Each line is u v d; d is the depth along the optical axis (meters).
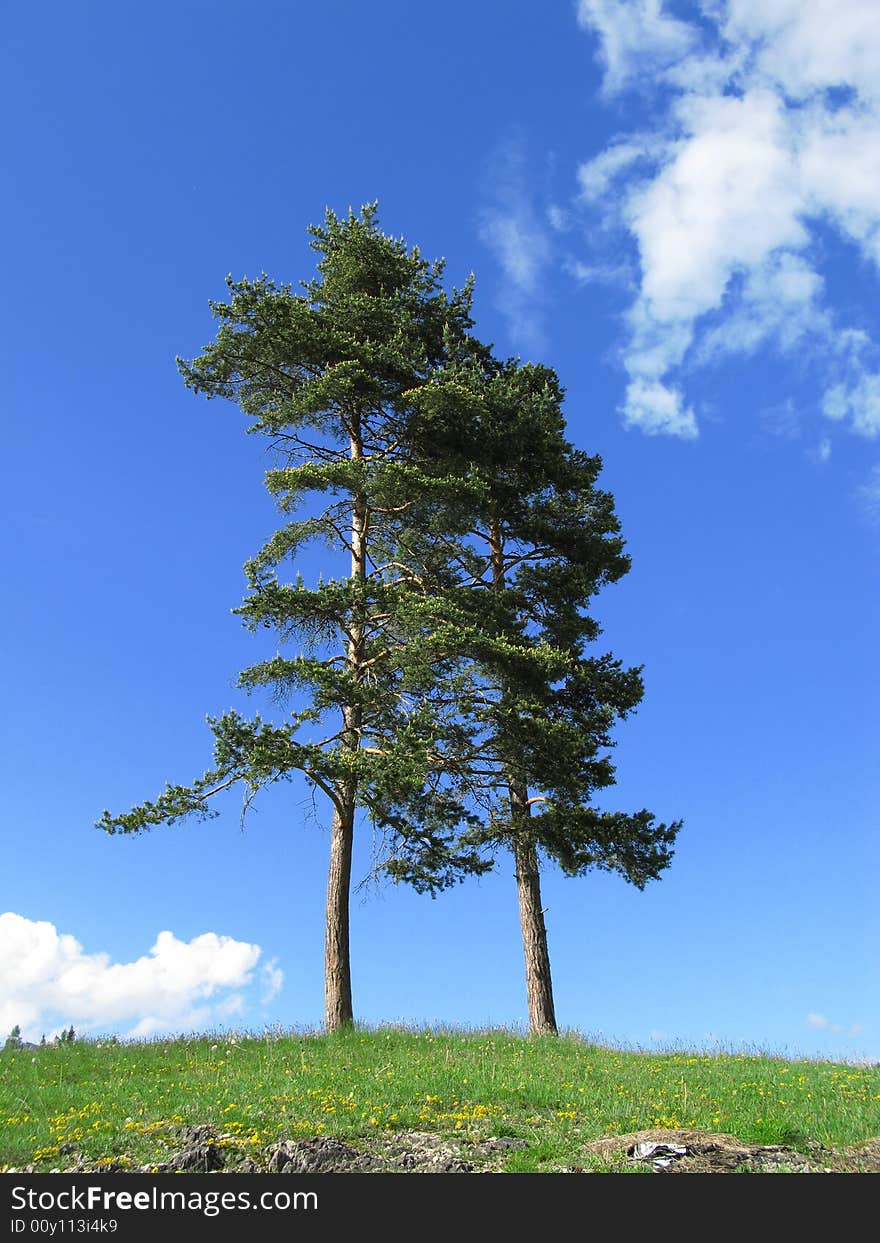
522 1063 14.15
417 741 16.80
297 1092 11.63
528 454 21.06
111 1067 14.23
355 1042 15.88
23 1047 15.77
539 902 19.64
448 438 20.47
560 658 18.75
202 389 20.20
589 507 22.09
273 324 19.48
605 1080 12.60
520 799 19.69
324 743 17.61
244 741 16.50
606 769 19.14
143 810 16.73
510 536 21.92
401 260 21.80
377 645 18.72
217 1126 9.90
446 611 18.30
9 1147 9.35
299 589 17.80
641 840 19.02
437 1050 15.33
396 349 20.20
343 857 18.09
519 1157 8.86
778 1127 9.45
